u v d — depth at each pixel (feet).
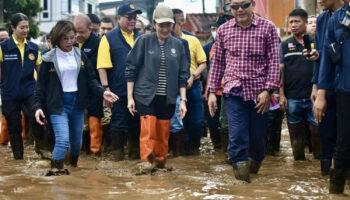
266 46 15.89
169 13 18.35
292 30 21.13
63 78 17.63
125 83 21.25
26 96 21.89
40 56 23.04
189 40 23.59
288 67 21.12
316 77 15.83
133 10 21.67
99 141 22.81
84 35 22.67
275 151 22.66
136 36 22.36
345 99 12.85
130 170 18.12
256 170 17.33
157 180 16.20
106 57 21.49
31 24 97.30
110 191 14.30
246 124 15.92
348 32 12.69
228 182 15.75
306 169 18.72
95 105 22.41
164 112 18.39
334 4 15.02
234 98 15.88
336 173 13.44
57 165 17.42
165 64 18.39
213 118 25.17
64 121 17.63
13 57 21.89
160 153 18.48
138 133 21.74
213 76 16.57
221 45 16.39
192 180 16.19
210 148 26.20
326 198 13.30
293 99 20.86
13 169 18.58
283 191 14.33
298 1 55.26
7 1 91.45
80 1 170.40
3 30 29.91
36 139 21.77
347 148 13.01
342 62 12.81
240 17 15.64
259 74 15.78
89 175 17.01
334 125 15.76
